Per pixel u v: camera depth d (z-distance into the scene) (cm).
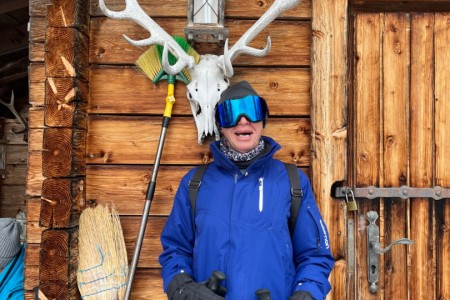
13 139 497
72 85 186
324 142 203
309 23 211
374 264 207
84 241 193
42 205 184
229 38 210
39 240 195
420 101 212
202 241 152
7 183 495
